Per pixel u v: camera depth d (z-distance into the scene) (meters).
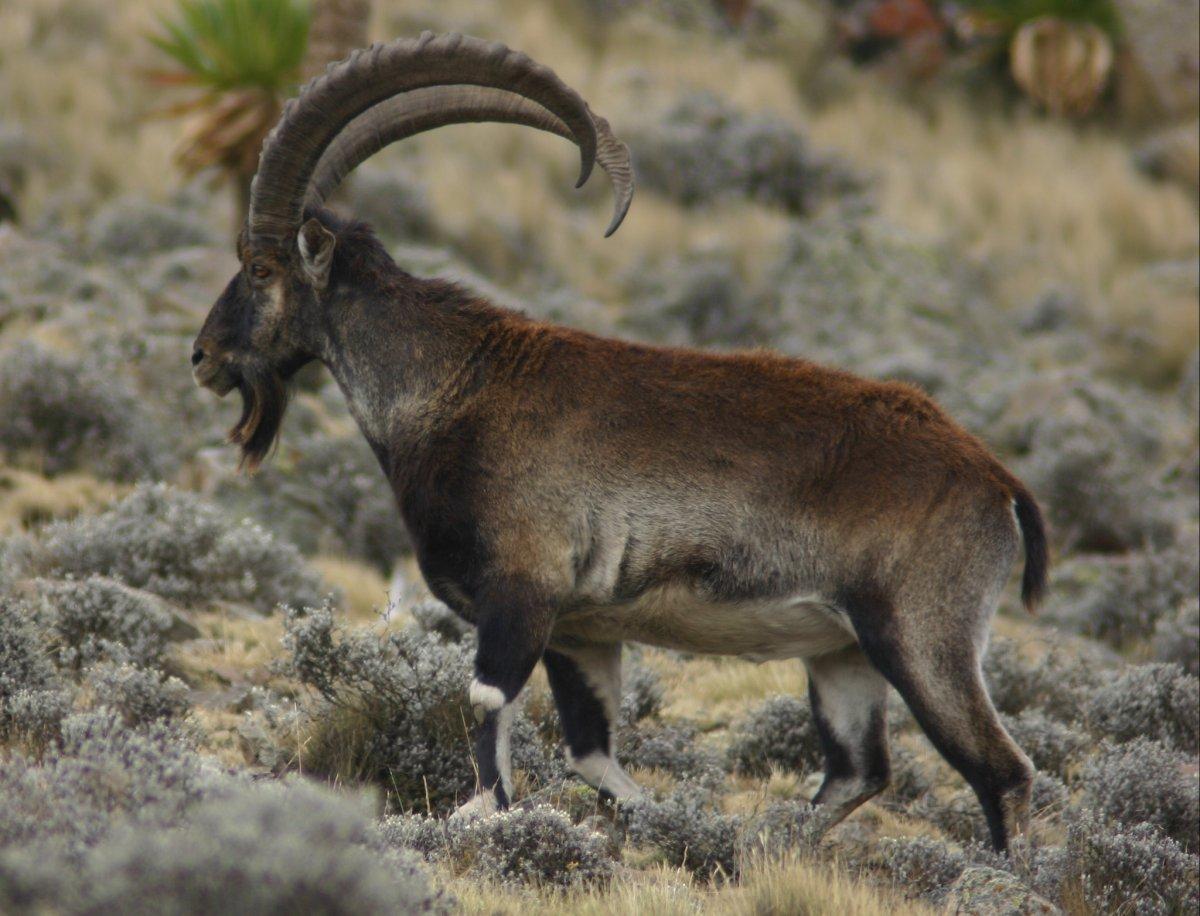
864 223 75.44
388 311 17.36
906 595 16.02
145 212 60.78
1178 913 15.45
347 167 18.17
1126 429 52.94
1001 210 84.31
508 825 14.61
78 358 37.88
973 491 16.36
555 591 16.19
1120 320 71.81
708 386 16.80
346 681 18.83
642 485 16.30
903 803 21.03
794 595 16.31
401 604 29.73
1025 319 72.31
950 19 103.81
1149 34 101.19
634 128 82.81
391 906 9.28
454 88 18.17
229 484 37.00
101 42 82.12
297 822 9.65
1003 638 27.91
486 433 16.53
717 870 16.08
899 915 14.02
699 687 26.67
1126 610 36.53
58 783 11.49
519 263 71.62
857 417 16.62
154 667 21.50
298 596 28.50
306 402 43.44
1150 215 83.75
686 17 101.94
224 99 54.81
